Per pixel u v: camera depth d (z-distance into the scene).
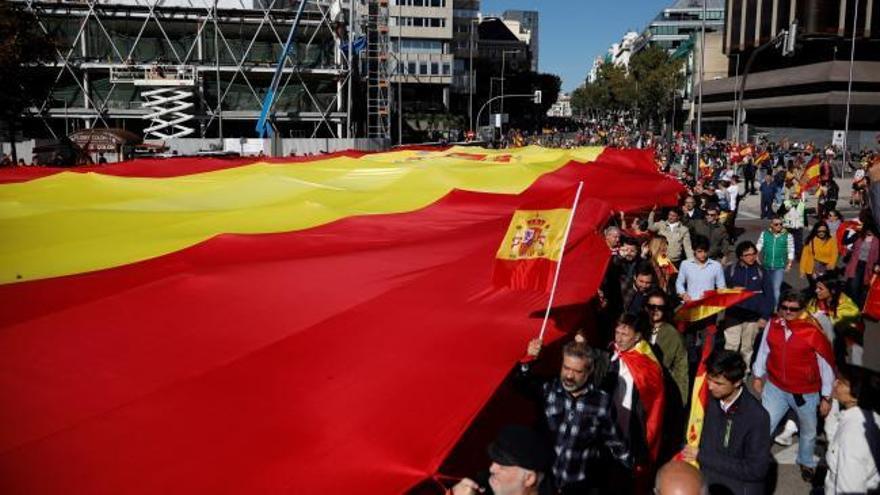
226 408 4.54
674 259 14.02
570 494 5.57
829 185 27.36
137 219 10.88
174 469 3.90
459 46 122.56
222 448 4.11
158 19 59.25
